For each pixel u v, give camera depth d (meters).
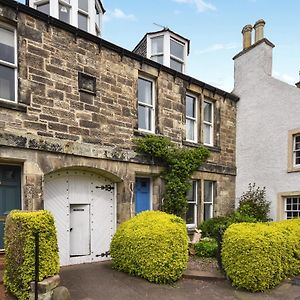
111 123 7.84
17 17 6.28
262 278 5.55
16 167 6.36
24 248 4.56
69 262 7.30
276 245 5.84
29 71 6.41
